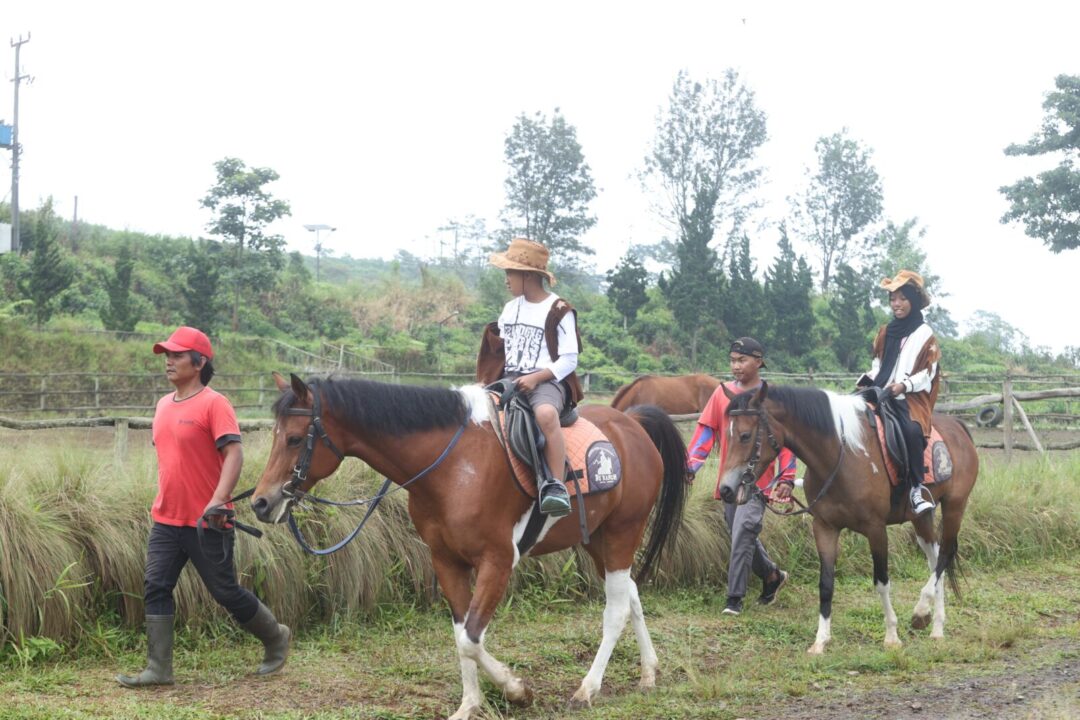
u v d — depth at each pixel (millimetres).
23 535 5270
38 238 29750
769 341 40281
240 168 37375
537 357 4770
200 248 37469
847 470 5855
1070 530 9438
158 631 4848
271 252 37188
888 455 6012
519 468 4559
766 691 4961
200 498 4836
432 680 5145
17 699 4508
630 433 5301
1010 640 5996
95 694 4676
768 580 7141
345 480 6605
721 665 5656
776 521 8062
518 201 50625
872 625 6613
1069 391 11609
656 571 7164
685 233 45625
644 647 5211
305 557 6121
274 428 4375
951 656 5680
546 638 6094
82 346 27234
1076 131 37781
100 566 5570
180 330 4914
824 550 5984
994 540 9000
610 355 38000
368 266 69250
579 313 42250
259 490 4270
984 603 7328
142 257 39500
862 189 54031
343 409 4398
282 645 5121
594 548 5203
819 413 5805
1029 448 11867
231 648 5590
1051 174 37500
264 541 5934
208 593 5742
